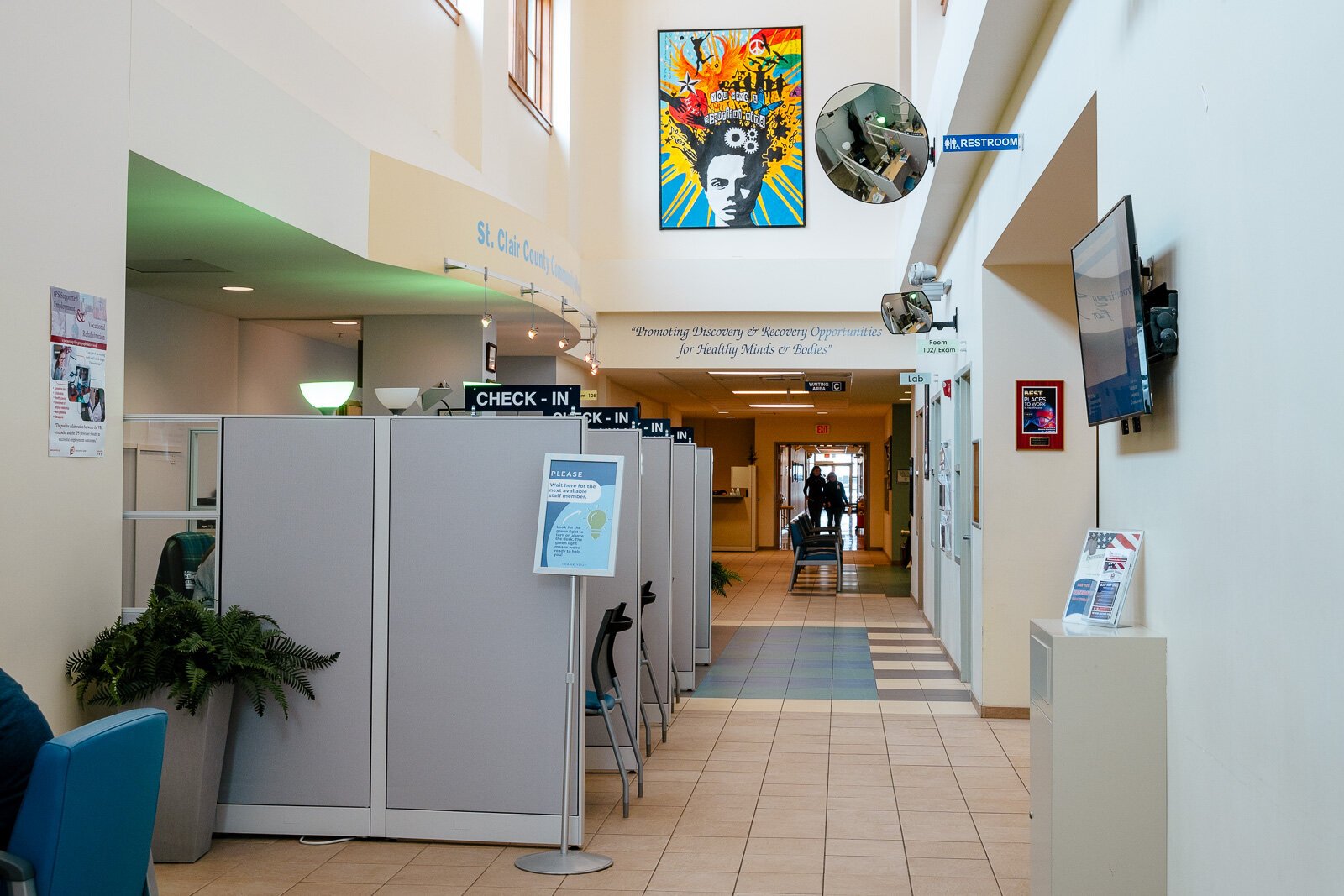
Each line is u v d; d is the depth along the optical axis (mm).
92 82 4730
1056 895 3561
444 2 11242
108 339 4805
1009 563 8023
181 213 6602
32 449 4289
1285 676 2592
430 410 8469
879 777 6484
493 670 5293
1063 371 7973
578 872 4863
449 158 10789
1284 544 2600
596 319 15500
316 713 5367
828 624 13688
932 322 9812
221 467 5449
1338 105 2312
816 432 28516
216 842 5328
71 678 4559
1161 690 3537
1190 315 3285
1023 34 5730
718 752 7105
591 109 16188
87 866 2816
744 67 15945
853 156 7090
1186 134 3314
